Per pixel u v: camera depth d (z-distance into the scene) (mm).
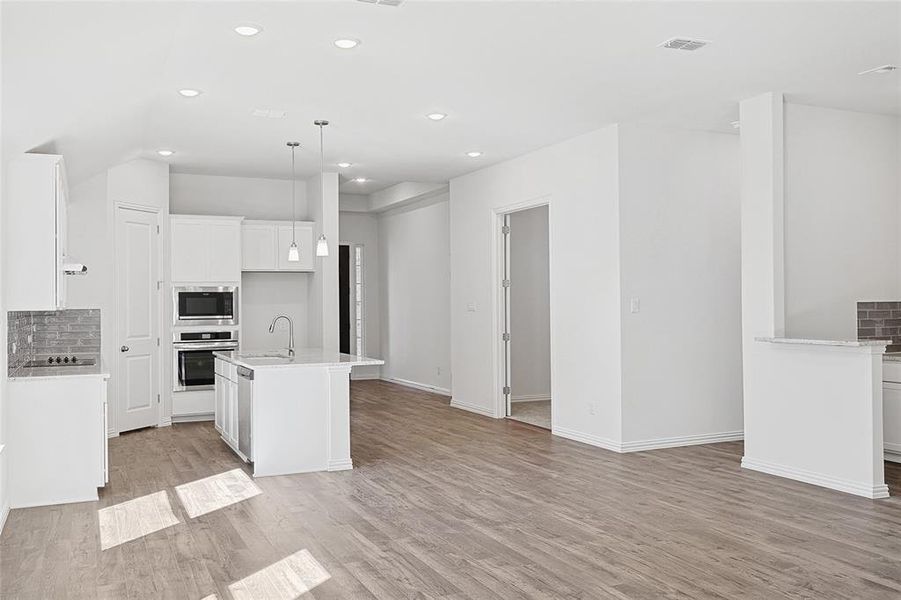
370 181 10102
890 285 6512
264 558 3957
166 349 8375
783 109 5938
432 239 10992
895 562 3822
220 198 9484
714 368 7062
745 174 5992
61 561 3926
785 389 5668
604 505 4938
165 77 5223
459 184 9438
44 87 3943
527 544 4148
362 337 12711
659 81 5418
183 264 8625
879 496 5059
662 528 4422
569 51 4742
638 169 6715
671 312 6852
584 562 3857
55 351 7109
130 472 6012
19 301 4867
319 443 6027
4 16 2975
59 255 4977
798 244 6043
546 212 10164
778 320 5809
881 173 6473
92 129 5293
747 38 4523
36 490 5008
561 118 6480
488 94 5738
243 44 4570
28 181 4887
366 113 6289
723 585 3531
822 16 4176
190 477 5828
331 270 9336
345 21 4211
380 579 3645
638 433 6707
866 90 5691
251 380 5906
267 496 5234
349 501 5090
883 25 4316
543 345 10141
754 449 5945
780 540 4180
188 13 4031
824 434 5383
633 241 6688
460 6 4008
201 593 3490
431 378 11195
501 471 5973
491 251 8703
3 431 4652
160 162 8352
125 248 7758
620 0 3932
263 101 5895
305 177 9602
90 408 5129
